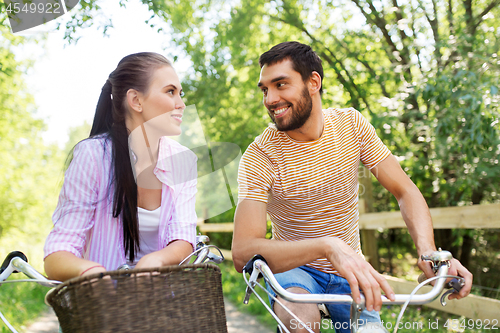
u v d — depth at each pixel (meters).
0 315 1.45
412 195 2.01
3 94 7.94
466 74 4.24
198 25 7.33
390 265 6.77
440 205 5.62
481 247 5.41
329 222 2.04
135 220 1.67
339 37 6.65
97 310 1.23
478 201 5.05
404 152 5.07
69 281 1.24
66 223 1.59
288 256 1.61
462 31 4.75
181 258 1.63
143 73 1.66
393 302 1.39
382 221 4.84
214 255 1.66
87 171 1.64
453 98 4.26
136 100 1.67
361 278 1.38
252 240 1.75
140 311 1.26
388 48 5.78
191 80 7.41
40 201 9.86
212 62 7.41
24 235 9.88
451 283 1.51
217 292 1.43
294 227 2.06
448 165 4.75
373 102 6.13
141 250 1.77
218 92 7.44
